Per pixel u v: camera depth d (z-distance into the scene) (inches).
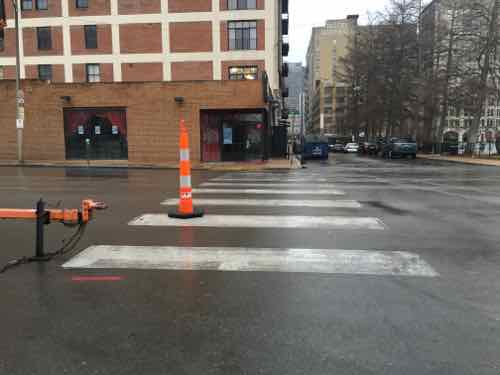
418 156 1461.6
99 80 1544.0
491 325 138.5
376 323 139.9
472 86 1370.6
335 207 350.3
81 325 140.0
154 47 1502.2
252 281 178.2
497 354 120.7
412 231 263.7
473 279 179.9
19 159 923.4
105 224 284.8
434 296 162.1
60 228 273.6
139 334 133.6
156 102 970.1
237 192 445.4
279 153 1242.0
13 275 187.3
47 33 1567.4
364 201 382.6
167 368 114.6
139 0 1501.0
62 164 912.9
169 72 1497.3
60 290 170.1
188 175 310.2
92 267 197.2
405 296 162.2
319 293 165.2
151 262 203.6
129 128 981.8
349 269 192.5
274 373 111.8
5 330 137.1
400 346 125.2
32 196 419.5
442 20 1508.4
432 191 455.5
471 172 738.2
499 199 395.9
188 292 167.0
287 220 296.7
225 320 142.8
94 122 991.6
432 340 128.6
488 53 1337.4
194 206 354.9
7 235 258.7
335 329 135.9
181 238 247.4
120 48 1521.9
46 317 146.2
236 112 997.8
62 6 1546.5
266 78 944.9
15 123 995.9
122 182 557.6
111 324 140.6
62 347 126.2
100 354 122.1
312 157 1331.2
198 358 119.5
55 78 1567.4
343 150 2444.6
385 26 1835.6
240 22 1465.3
